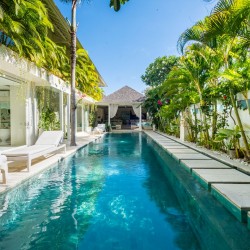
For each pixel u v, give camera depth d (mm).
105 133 22031
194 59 9508
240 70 6805
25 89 9531
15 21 6266
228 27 5328
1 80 8547
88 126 23000
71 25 10906
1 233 3170
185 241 3004
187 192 4652
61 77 12828
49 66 10500
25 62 7434
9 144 9992
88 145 12930
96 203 4297
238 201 3400
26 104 9539
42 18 6895
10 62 6477
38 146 7688
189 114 12727
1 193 4312
